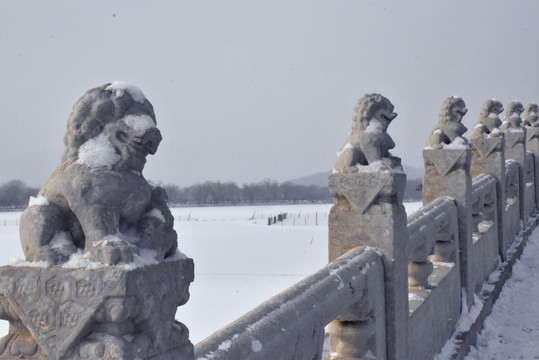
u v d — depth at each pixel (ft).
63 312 6.72
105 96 7.61
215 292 53.83
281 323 11.07
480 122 43.47
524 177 55.42
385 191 17.06
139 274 6.74
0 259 82.94
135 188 7.38
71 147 7.54
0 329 36.78
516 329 30.78
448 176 29.22
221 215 248.73
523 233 52.65
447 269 26.32
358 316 15.78
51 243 7.13
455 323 27.20
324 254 87.15
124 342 6.69
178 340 7.59
